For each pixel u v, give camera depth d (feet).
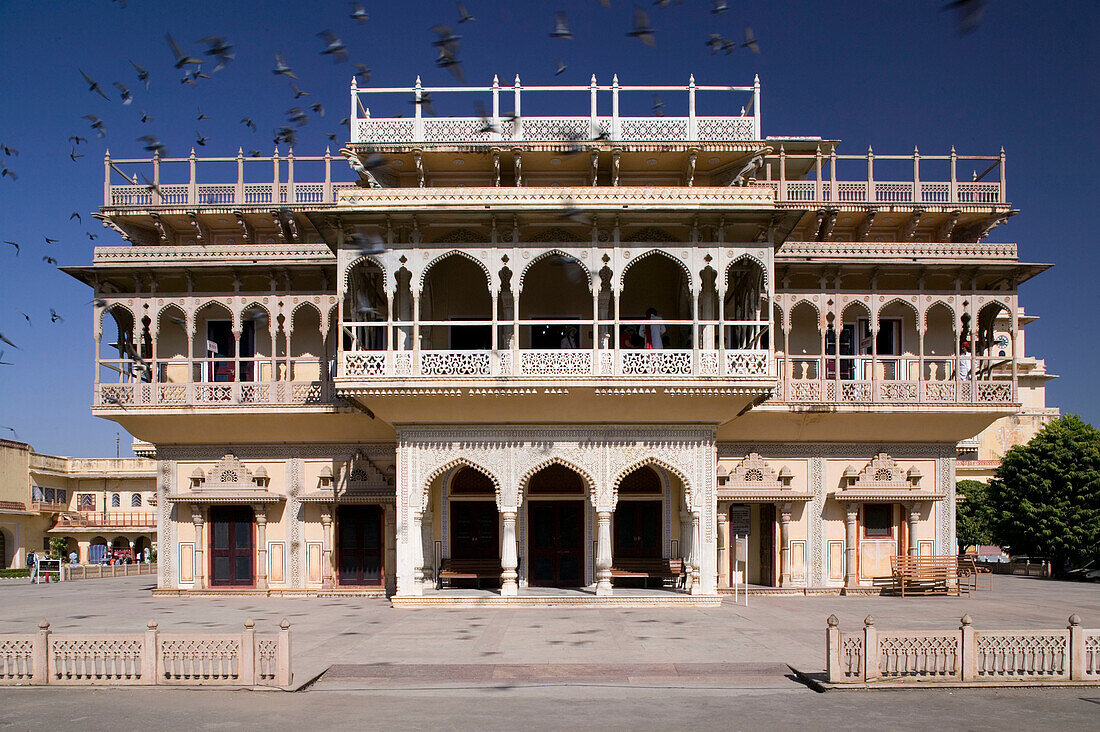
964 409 85.46
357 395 74.54
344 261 75.87
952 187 95.86
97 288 88.02
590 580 84.33
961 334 93.86
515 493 76.79
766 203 75.20
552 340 86.63
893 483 88.22
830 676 44.70
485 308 87.15
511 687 45.80
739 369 74.33
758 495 87.10
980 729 37.06
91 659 45.39
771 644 56.59
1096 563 125.59
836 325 85.66
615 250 75.72
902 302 86.48
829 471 89.04
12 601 87.86
